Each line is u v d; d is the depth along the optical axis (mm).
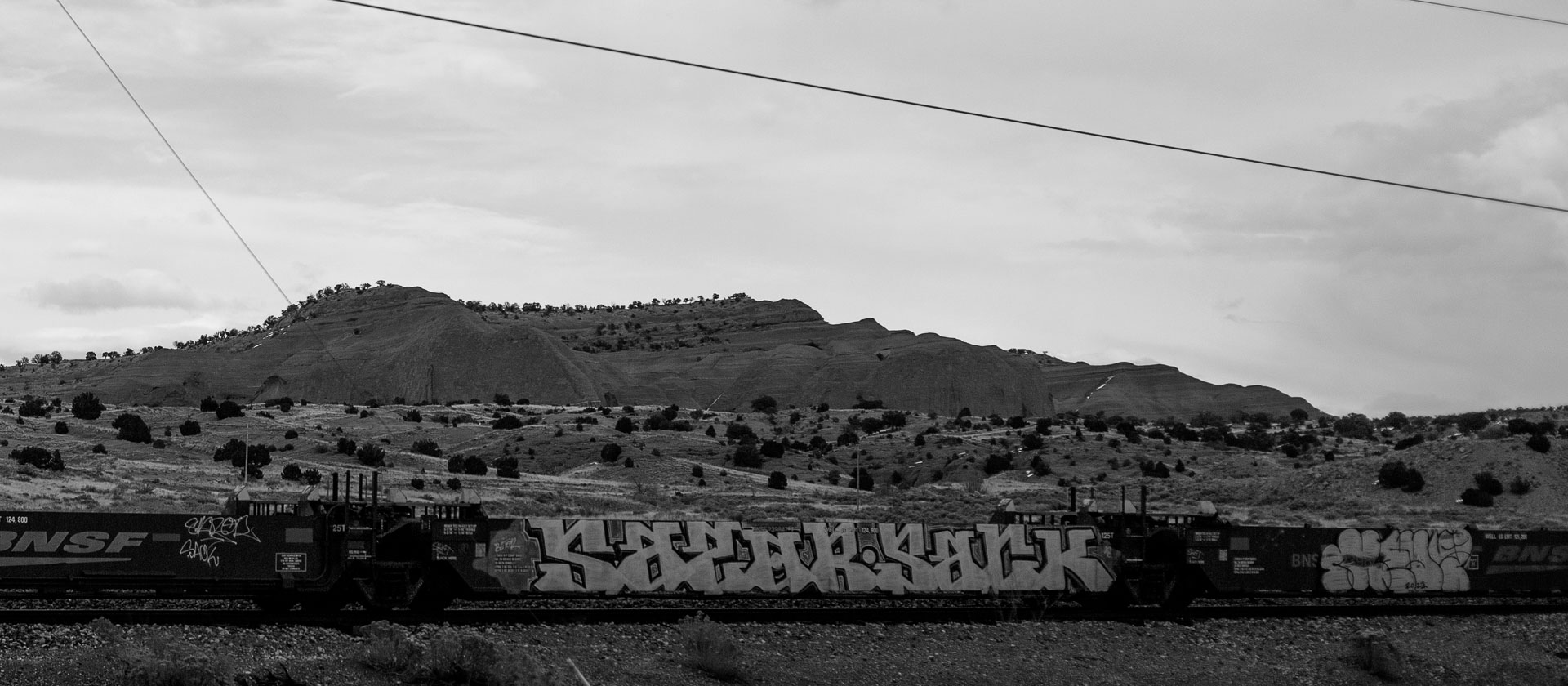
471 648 20125
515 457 135625
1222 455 142250
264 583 26109
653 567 28578
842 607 30375
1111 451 143625
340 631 23719
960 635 27781
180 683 17719
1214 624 30594
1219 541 33000
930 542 30672
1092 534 32188
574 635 24656
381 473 98562
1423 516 83188
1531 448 94438
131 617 23438
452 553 27328
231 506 26531
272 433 131625
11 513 24766
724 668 23062
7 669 17984
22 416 132000
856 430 182500
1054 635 28516
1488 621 33094
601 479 116625
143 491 63500
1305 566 33906
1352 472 100438
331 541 26656
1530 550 36469
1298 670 27391
